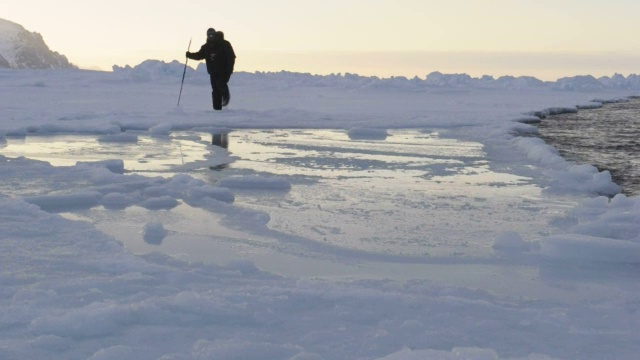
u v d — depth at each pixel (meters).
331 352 2.45
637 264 3.79
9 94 18.55
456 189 5.93
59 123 10.88
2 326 2.63
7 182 5.84
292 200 5.39
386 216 4.87
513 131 10.99
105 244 3.87
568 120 14.05
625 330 2.74
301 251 3.96
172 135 10.15
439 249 4.05
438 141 9.67
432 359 2.22
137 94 19.91
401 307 2.92
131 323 2.68
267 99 19.70
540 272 3.62
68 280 3.20
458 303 2.97
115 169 6.77
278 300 2.96
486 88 30.31
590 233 4.33
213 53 13.62
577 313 2.94
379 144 9.24
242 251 3.94
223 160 7.55
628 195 5.86
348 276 3.49
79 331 2.56
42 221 4.36
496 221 4.77
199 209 4.97
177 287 3.15
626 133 11.12
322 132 10.91
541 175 6.69
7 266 3.42
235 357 2.36
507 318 2.83
